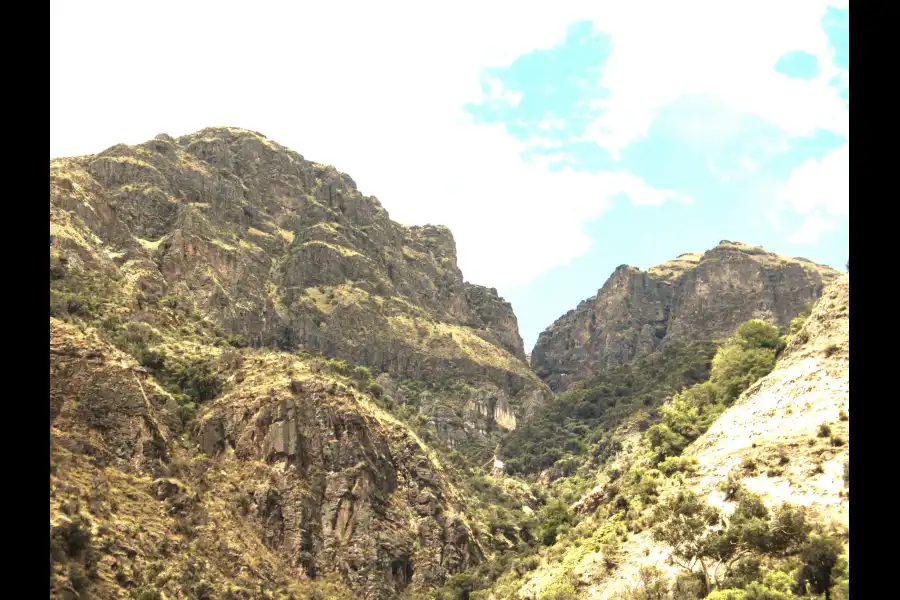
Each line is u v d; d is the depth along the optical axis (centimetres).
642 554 7312
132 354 12950
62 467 9294
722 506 7019
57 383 10556
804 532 6041
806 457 7025
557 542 9681
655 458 9475
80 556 7994
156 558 9081
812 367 8231
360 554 12119
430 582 12525
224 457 12325
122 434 10588
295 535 11700
